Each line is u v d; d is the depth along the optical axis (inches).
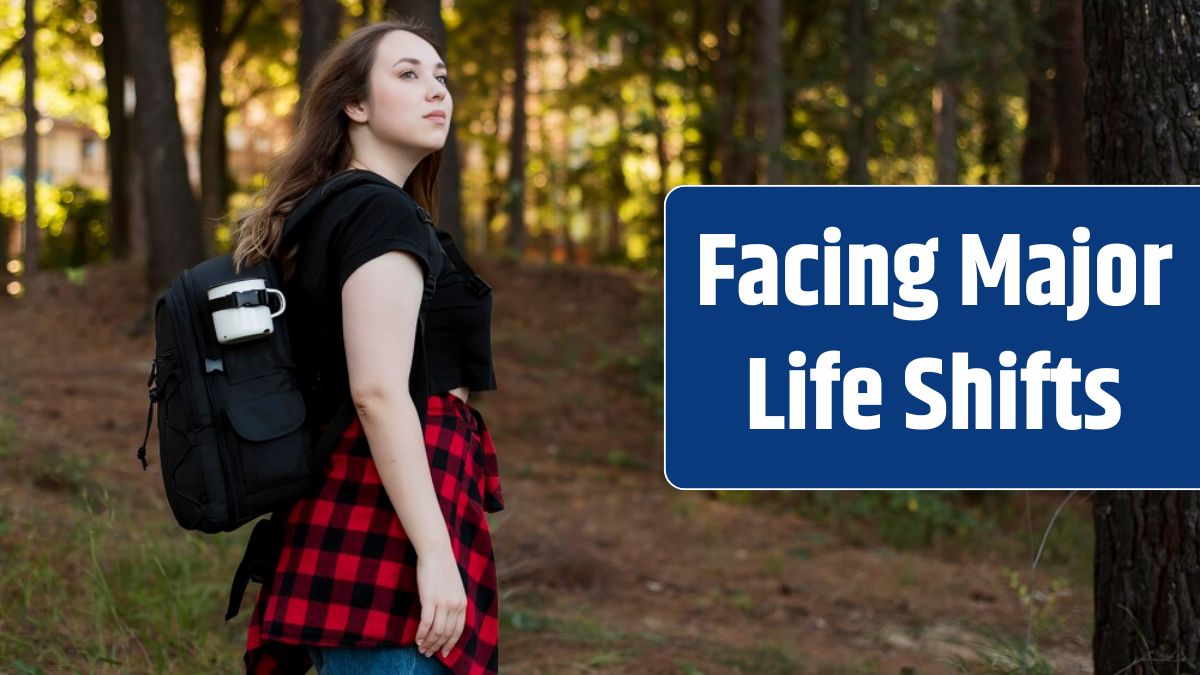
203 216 787.4
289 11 952.9
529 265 672.4
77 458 274.4
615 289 640.4
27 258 665.0
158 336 87.7
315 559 86.6
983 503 391.2
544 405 485.4
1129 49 137.7
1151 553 138.3
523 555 270.4
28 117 674.8
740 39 844.0
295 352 89.4
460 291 92.3
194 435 84.8
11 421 297.3
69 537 201.2
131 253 794.8
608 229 1509.6
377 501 87.2
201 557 212.1
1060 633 240.7
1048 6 440.5
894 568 314.8
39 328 526.6
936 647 235.5
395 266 84.8
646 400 502.9
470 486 91.8
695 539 336.5
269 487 85.1
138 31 526.6
